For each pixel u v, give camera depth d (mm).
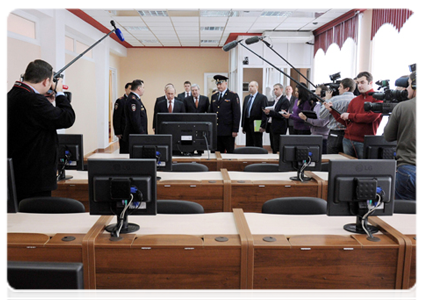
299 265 1645
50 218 2016
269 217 2049
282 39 8602
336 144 4617
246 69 9062
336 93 4906
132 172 1759
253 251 1632
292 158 3010
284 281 1651
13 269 777
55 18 5762
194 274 1646
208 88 11648
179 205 2240
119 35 3469
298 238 1724
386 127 2824
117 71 11195
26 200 2246
